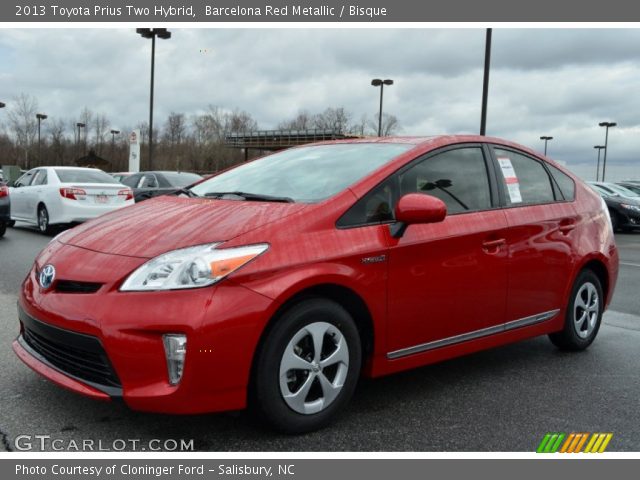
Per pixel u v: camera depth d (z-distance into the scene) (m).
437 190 4.05
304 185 3.91
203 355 2.93
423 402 3.92
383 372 3.70
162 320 2.93
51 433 3.28
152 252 3.17
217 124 81.12
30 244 11.52
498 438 3.42
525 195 4.66
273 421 3.21
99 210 12.94
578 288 5.03
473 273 4.07
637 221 19.62
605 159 55.53
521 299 4.46
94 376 3.15
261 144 63.81
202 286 2.99
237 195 4.00
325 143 4.69
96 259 3.28
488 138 4.60
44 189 13.20
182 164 74.25
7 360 4.38
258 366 3.13
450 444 3.33
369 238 3.54
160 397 2.94
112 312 3.00
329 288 3.41
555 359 4.97
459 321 4.04
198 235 3.24
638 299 7.66
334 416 3.53
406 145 4.15
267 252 3.17
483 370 4.64
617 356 5.09
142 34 28.20
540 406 3.91
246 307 3.02
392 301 3.62
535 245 4.54
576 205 5.08
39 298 3.35
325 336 3.40
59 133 66.50
